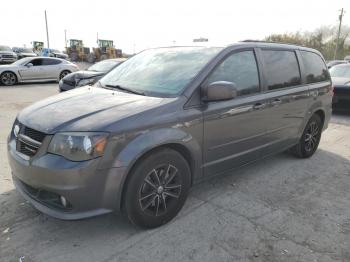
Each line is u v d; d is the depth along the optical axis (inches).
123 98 135.7
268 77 173.3
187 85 137.4
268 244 124.6
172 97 133.8
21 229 128.3
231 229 133.2
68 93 151.8
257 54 169.6
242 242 125.2
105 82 166.1
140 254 116.4
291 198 162.7
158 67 157.5
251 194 164.7
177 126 128.2
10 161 127.2
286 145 197.0
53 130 112.9
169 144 127.8
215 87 132.3
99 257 114.2
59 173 108.6
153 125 121.1
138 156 116.5
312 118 216.7
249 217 142.8
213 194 162.7
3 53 1366.9
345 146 257.6
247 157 167.5
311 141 221.8
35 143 116.1
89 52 2128.4
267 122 172.9
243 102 155.3
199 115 135.8
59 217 113.4
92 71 486.3
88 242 122.0
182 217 140.5
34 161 113.8
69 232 127.4
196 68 144.9
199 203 153.1
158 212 130.3
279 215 145.6
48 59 687.1
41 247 118.3
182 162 133.0
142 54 178.7
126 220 136.5
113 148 112.3
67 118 117.6
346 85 371.9
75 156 109.3
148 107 124.7
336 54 2329.0
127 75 163.3
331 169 204.7
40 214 138.2
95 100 134.4
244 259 116.0
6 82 633.0
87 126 112.0
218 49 154.5
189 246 121.6
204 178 148.6
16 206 143.9
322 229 136.2
